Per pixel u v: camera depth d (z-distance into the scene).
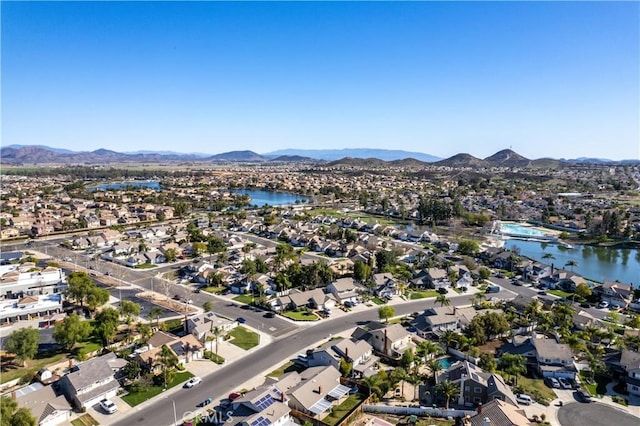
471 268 147.25
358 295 120.94
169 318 104.00
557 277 135.12
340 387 72.81
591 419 65.06
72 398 68.25
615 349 87.75
